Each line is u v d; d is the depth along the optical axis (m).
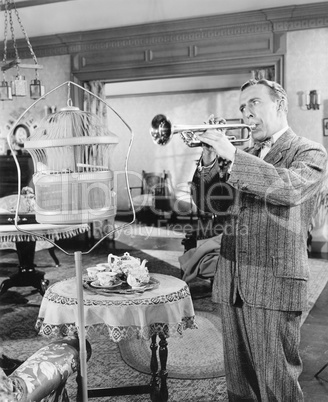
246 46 6.48
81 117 1.76
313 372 2.80
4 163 7.36
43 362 1.59
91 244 7.47
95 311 2.23
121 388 2.43
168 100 10.95
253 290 1.86
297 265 1.82
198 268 4.52
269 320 1.85
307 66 6.34
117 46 7.07
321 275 5.26
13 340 3.35
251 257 1.87
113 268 2.50
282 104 1.88
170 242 7.62
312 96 6.30
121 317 2.21
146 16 6.41
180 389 2.60
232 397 2.07
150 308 2.24
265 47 6.42
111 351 3.13
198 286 4.85
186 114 10.87
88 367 2.88
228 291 1.96
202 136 1.80
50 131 1.75
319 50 6.28
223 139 1.78
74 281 2.58
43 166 1.51
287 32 6.36
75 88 7.40
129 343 3.26
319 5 5.97
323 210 6.22
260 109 1.87
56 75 7.50
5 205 5.39
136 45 6.96
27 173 7.36
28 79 7.62
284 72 6.39
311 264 5.80
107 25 6.78
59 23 6.65
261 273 1.85
